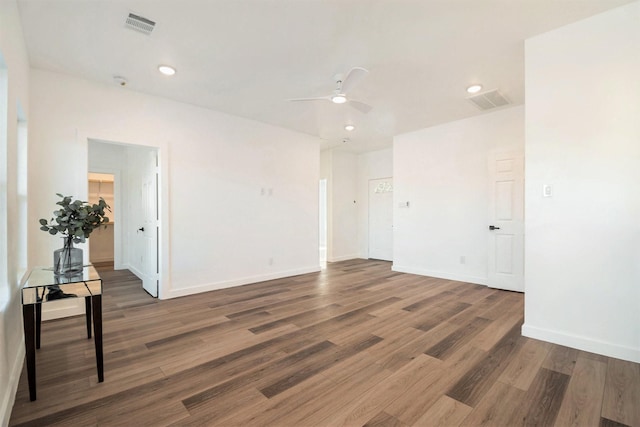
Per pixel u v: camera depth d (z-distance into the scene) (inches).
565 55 98.0
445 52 111.9
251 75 129.4
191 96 151.6
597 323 94.0
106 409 67.6
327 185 283.1
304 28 97.0
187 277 161.6
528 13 91.0
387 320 123.3
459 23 95.2
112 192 276.4
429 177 209.2
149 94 148.5
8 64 71.2
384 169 284.0
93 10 87.5
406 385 77.2
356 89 143.9
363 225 301.0
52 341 102.9
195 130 164.1
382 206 287.0
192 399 71.4
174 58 115.3
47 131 123.2
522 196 167.3
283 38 102.5
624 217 90.0
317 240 228.8
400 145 225.0
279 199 203.9
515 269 169.0
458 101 159.6
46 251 122.0
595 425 62.7
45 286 72.1
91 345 100.0
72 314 128.2
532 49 103.5
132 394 73.2
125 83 135.9
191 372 83.3
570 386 76.5
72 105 128.7
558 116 99.6
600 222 93.4
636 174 88.4
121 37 101.3
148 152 169.9
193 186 163.6
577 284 97.1
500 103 162.6
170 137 155.4
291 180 211.3
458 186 195.0
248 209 187.5
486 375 81.8
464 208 192.5
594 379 79.5
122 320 122.9
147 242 172.2
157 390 74.9
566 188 98.6
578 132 96.4
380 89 144.2
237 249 182.2
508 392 74.2
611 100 91.4
